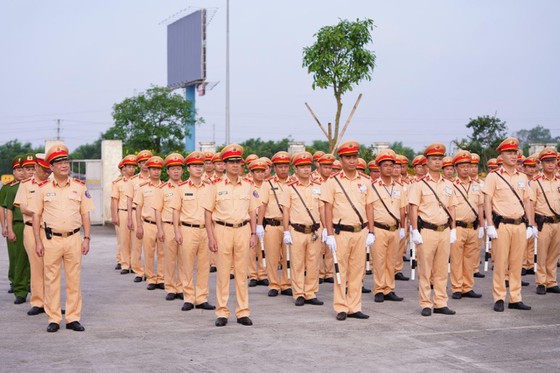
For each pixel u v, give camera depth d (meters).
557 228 12.14
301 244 11.10
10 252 11.80
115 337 8.73
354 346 8.29
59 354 7.89
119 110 40.38
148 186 12.69
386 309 10.70
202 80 42.47
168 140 40.88
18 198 9.97
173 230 11.28
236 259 9.54
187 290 10.68
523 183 10.68
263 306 11.04
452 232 10.40
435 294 10.40
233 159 9.49
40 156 9.99
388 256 11.43
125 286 13.05
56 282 9.11
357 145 9.95
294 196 11.21
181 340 8.59
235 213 9.49
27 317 10.02
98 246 19.67
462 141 29.45
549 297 11.79
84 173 26.22
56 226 9.05
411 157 39.41
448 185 10.38
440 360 7.67
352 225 9.91
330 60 21.25
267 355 7.87
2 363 7.52
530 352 8.03
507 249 10.56
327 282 13.79
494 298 10.66
